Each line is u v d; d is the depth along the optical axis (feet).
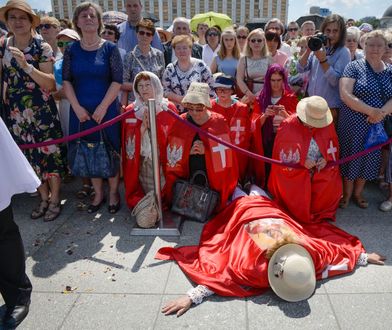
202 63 15.72
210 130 12.82
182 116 13.33
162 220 12.84
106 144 13.29
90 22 12.23
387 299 9.24
